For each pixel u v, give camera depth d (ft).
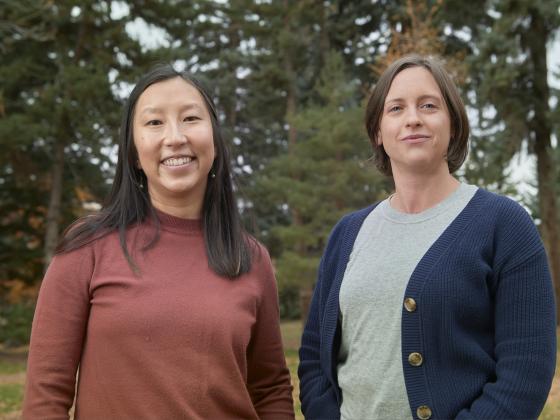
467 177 39.88
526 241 6.24
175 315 6.57
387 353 6.50
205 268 7.07
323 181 45.06
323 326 7.24
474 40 51.49
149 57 42.01
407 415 6.39
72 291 6.61
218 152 7.63
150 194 7.43
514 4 41.04
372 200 44.73
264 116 65.16
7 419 22.41
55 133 40.63
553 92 42.75
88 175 48.06
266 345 7.62
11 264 46.62
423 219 6.75
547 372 6.04
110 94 41.06
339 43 62.80
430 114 6.73
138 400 6.41
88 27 41.96
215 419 6.65
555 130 42.16
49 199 48.06
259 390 7.74
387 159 7.64
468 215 6.54
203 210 7.49
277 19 53.11
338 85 45.91
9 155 41.78
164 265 6.91
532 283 6.15
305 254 46.68
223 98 66.13
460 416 6.12
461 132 6.96
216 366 6.66
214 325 6.68
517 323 6.12
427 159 6.68
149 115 7.10
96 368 6.52
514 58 41.29
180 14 45.19
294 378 26.76
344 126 42.65
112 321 6.48
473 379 6.25
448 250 6.38
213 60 66.64
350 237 7.35
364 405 6.67
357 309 6.77
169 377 6.45
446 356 6.27
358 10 61.21
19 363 41.50
